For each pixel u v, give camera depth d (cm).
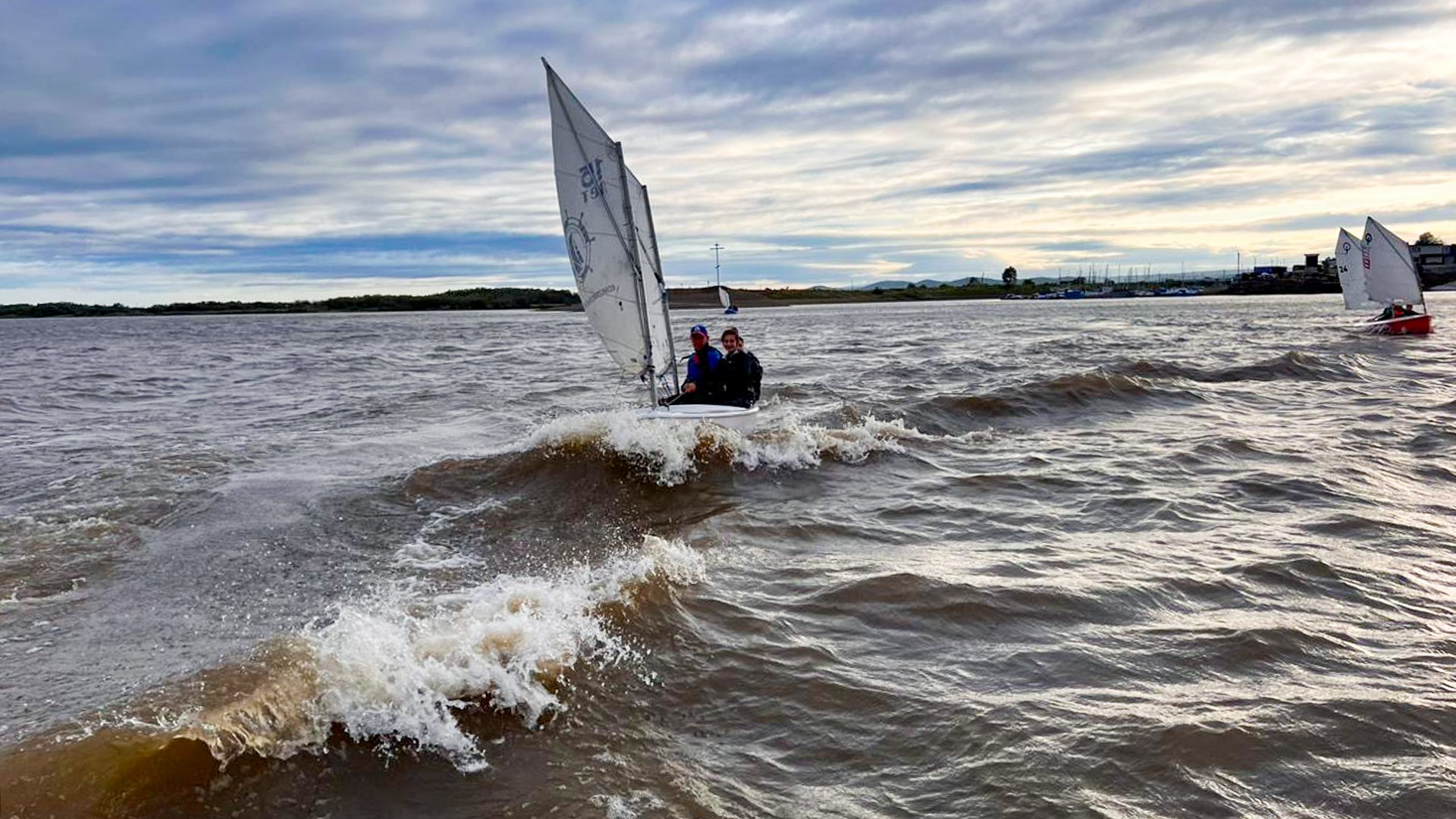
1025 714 470
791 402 1725
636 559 718
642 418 1189
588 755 436
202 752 420
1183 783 404
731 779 416
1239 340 3462
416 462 1159
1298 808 387
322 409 1769
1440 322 4706
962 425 1461
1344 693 490
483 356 3453
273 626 596
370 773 416
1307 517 870
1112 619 608
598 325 1298
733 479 1067
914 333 4647
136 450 1253
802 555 770
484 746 440
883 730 460
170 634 582
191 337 5816
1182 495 969
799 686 509
